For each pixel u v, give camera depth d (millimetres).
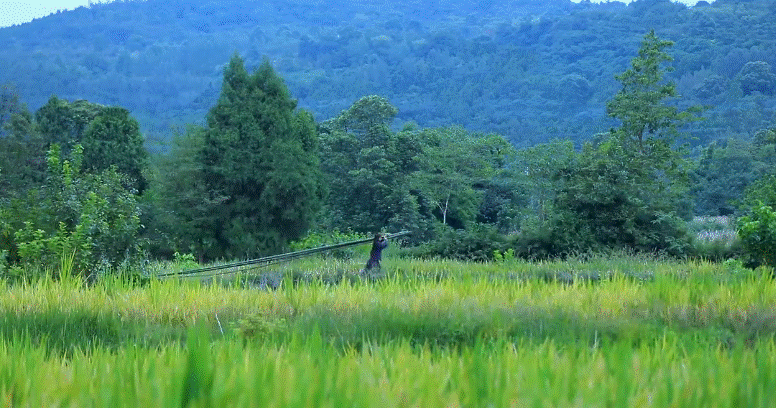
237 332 13852
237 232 55844
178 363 9344
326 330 15055
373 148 86062
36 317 16281
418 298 18328
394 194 84375
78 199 27391
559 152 89688
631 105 61219
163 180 55531
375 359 10375
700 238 48656
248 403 7738
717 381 9047
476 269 33062
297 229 58281
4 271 24531
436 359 11211
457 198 88500
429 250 46281
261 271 30531
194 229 55062
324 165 88562
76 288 20500
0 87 75688
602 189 43625
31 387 9039
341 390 8281
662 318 16281
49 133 88062
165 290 19656
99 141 74750
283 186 56406
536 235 44406
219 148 56219
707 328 15172
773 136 101188
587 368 9938
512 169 94938
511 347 11805
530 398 8320
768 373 9227
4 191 52875
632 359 10305
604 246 43125
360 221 85500
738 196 95438
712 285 19234
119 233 26047
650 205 44156
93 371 10133
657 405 8289
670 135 62438
